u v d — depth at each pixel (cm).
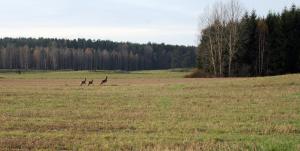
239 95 3788
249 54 9838
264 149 1516
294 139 1723
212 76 9369
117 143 1688
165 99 3553
